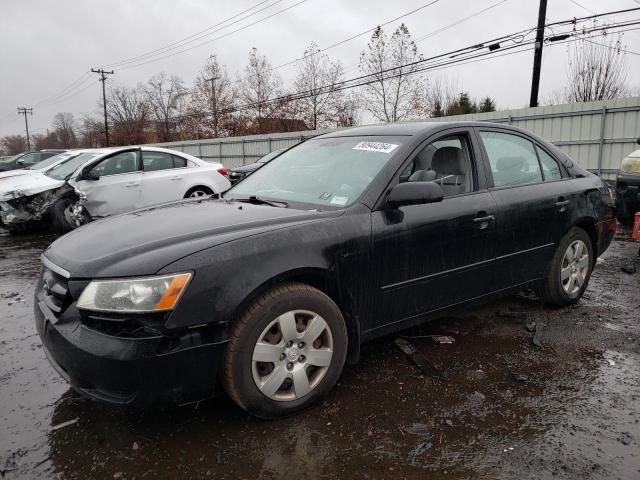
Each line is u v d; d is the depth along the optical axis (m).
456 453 2.35
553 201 3.96
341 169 3.34
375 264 2.92
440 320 4.04
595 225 4.36
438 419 2.63
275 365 2.57
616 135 14.13
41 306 2.64
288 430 2.54
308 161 3.68
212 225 2.71
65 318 2.40
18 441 2.50
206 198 3.76
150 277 2.26
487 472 2.22
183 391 2.35
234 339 2.43
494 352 3.44
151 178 8.92
